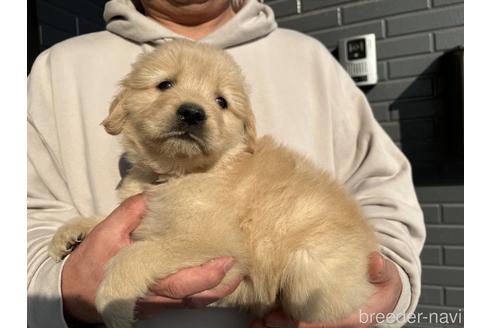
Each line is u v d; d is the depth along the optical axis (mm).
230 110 478
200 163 446
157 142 437
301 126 595
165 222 407
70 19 1182
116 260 385
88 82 579
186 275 361
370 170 608
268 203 404
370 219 531
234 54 614
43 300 428
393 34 1065
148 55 496
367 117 646
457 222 1041
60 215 547
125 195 483
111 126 474
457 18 1001
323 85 618
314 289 391
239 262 386
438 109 1036
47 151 577
